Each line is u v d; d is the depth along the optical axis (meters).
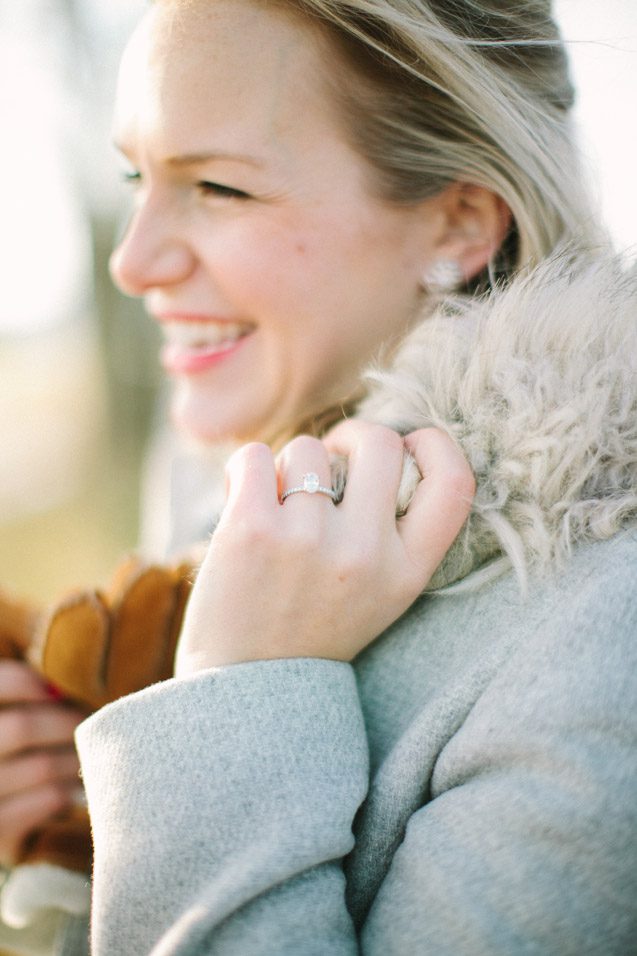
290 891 0.32
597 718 0.31
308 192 0.43
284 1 0.41
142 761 0.34
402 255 0.45
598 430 0.35
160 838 0.33
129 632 0.46
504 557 0.36
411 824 0.33
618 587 0.33
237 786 0.33
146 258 0.45
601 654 0.32
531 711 0.32
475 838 0.32
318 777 0.33
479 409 0.36
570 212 0.45
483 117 0.43
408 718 0.36
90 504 2.39
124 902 0.33
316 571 0.35
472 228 0.46
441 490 0.36
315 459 0.36
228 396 0.47
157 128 0.43
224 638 0.35
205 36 0.42
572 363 0.36
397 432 0.38
